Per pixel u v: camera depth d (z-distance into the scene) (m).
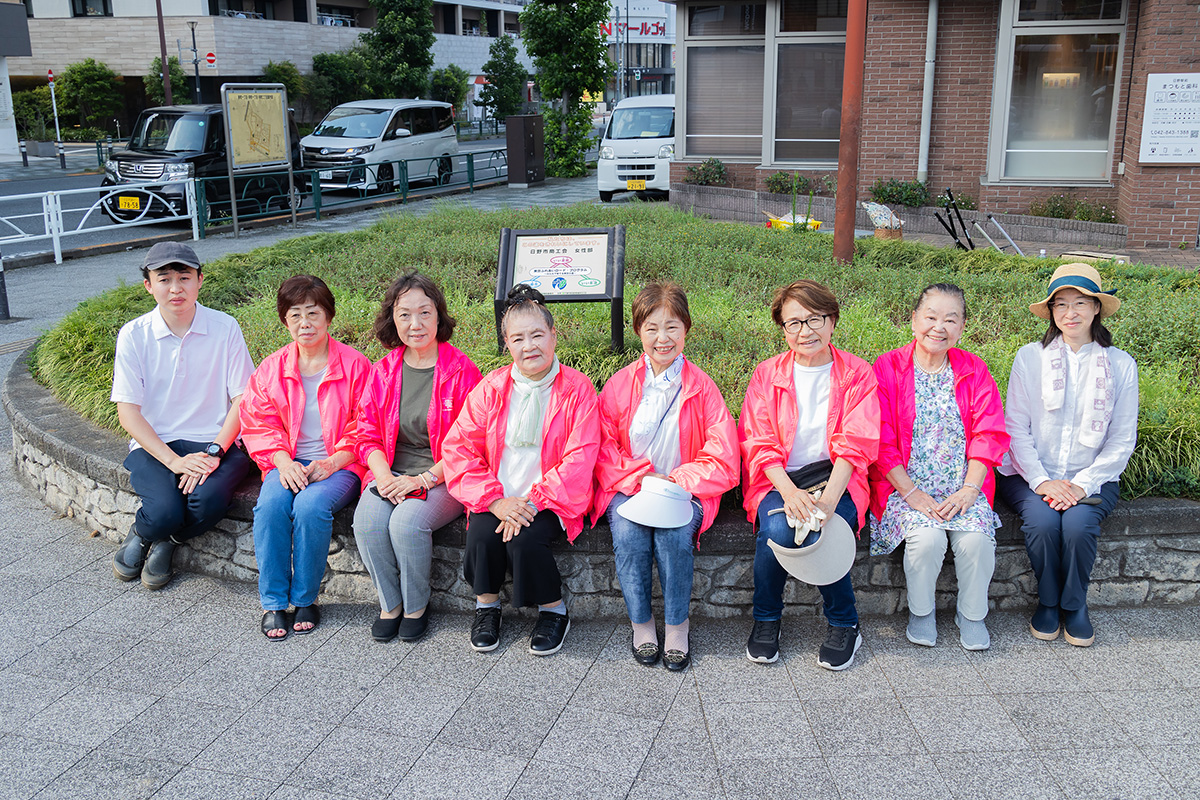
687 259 7.55
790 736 3.10
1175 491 3.92
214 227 14.52
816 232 9.63
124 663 3.58
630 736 3.11
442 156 19.28
